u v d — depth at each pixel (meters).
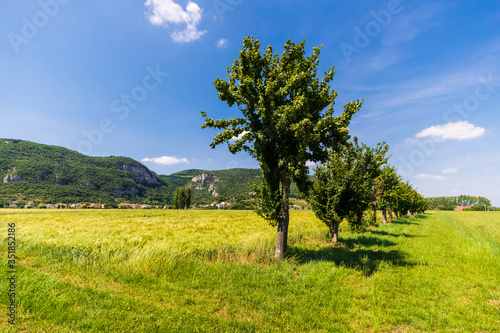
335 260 10.37
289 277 8.01
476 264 9.38
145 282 7.02
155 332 4.34
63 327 4.16
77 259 9.11
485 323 4.99
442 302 6.18
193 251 11.49
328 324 5.08
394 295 6.70
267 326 4.95
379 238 16.92
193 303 5.90
